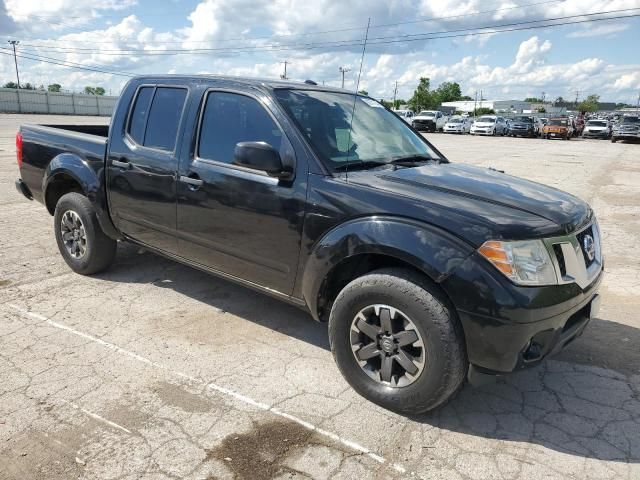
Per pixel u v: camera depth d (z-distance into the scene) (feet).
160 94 14.19
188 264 13.96
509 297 8.75
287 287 11.60
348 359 10.54
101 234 16.05
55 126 19.06
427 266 9.16
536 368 12.17
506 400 10.84
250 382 11.15
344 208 10.30
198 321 13.96
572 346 13.26
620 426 10.07
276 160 10.81
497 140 106.01
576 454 9.23
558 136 118.42
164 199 13.57
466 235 9.10
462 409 10.48
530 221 9.41
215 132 12.73
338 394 10.81
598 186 40.86
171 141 13.55
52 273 17.02
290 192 11.07
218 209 12.37
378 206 9.95
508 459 9.05
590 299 10.36
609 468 8.89
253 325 13.84
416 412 9.93
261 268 11.95
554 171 50.29
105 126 21.01
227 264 12.71
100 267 16.60
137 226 14.67
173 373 11.38
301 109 12.05
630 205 32.83
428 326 9.27
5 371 11.19
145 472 8.45
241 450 9.04
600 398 11.01
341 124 12.51
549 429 9.92
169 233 13.76
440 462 8.92
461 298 8.96
